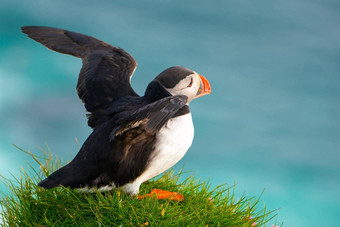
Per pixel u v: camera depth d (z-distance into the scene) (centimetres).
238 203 865
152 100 809
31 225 789
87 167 765
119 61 939
